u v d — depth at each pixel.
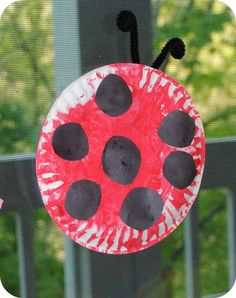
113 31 1.27
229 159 1.37
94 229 1.26
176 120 1.29
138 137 1.27
